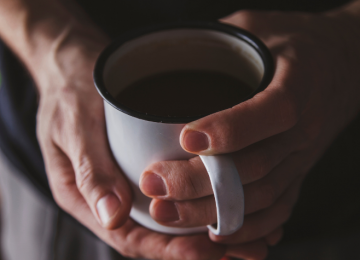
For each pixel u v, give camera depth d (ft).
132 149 1.13
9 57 1.80
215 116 1.05
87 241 1.93
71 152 1.29
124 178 1.24
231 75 1.33
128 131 1.09
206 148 1.05
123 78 1.27
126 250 1.36
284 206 1.36
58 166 1.38
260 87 1.12
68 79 1.41
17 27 1.61
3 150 1.78
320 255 1.82
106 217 1.21
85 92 1.37
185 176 1.12
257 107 1.08
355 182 1.67
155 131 1.07
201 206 1.18
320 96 1.29
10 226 2.46
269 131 1.10
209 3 1.80
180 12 1.81
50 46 1.55
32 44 1.58
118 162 1.22
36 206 2.15
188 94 1.29
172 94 1.30
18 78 1.80
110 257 1.78
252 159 1.15
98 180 1.23
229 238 1.29
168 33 1.26
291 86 1.15
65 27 1.60
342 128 1.54
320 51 1.34
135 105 1.26
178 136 1.08
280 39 1.36
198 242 1.30
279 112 1.10
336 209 1.66
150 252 1.33
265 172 1.17
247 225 1.30
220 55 1.30
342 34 1.48
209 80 1.30
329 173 1.68
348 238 1.77
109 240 1.37
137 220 1.34
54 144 1.40
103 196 1.22
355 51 1.46
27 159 1.74
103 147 1.28
